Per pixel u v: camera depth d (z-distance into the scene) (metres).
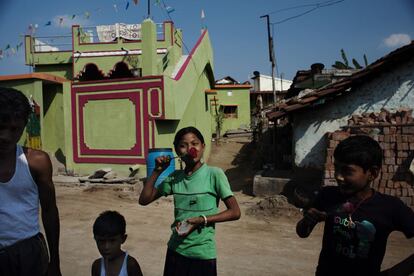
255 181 9.86
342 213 2.10
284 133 13.38
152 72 12.40
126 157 12.36
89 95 12.86
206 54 17.41
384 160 7.79
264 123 17.25
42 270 2.23
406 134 7.78
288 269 4.82
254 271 4.75
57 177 12.20
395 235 6.23
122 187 10.40
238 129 24.55
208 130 18.81
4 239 2.08
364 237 2.00
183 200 2.72
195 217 2.61
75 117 13.04
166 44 15.54
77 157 13.04
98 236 2.61
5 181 2.05
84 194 9.69
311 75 17.56
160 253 5.42
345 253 2.07
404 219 1.97
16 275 2.11
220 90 25.89
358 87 8.94
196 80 15.68
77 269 4.78
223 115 24.86
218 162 16.78
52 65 17.58
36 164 2.16
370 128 8.18
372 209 2.03
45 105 14.68
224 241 6.01
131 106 12.27
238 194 10.48
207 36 17.69
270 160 13.53
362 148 1.98
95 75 17.73
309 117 9.42
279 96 29.23
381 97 8.74
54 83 14.16
